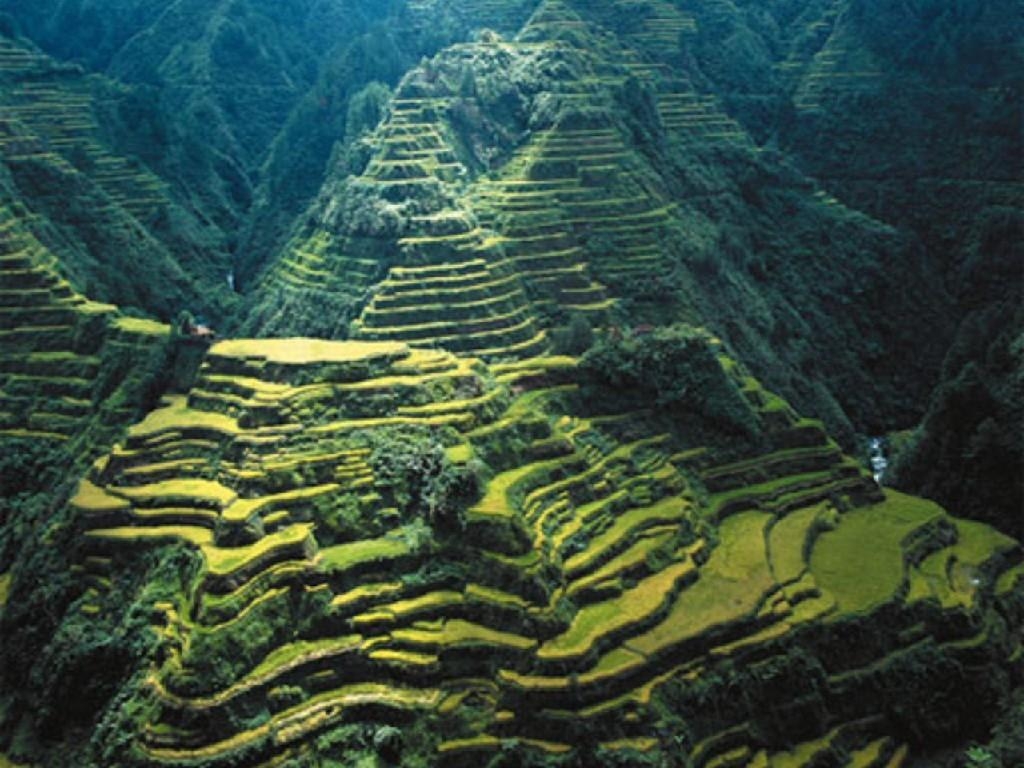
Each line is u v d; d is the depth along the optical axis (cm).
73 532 7044
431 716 5891
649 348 8662
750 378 9362
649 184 12044
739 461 8469
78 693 6191
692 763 5972
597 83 12850
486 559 6556
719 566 7306
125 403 8950
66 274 11125
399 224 10475
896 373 12912
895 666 6825
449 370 8075
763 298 12475
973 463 9200
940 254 14412
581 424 8225
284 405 7506
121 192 14288
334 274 10638
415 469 7019
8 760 6225
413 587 6475
